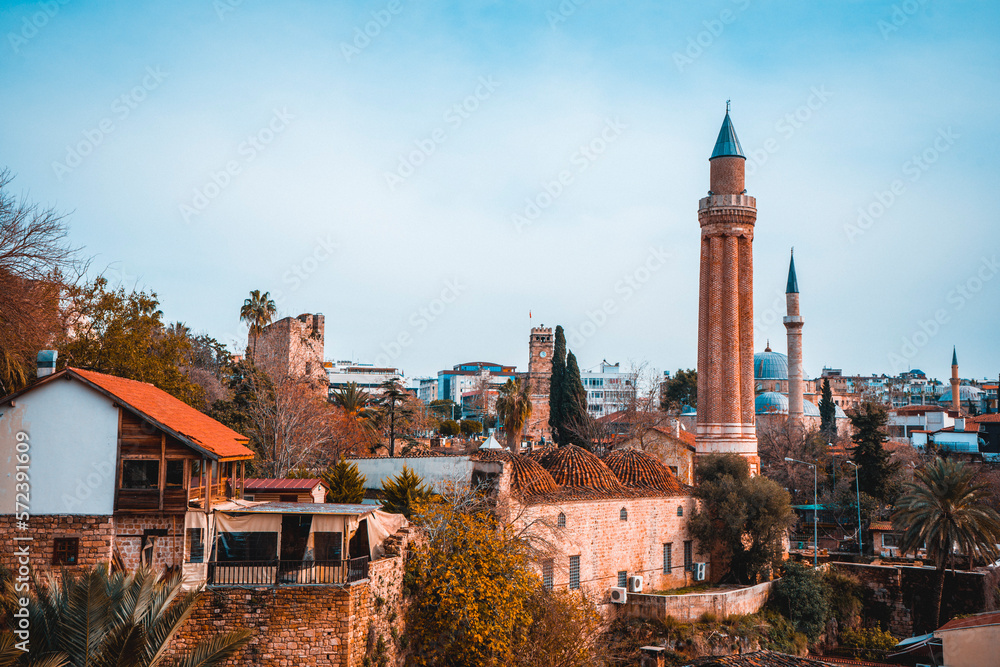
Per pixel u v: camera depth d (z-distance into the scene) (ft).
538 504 156.76
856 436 306.14
